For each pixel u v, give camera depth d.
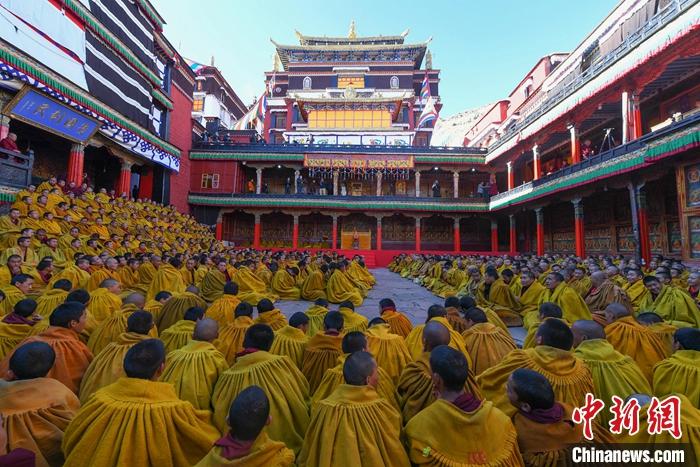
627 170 16.98
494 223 35.12
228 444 2.29
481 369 4.65
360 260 18.69
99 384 3.75
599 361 3.88
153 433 2.68
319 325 6.81
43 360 3.06
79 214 16.89
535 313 8.62
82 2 20.33
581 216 22.64
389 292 16.28
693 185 14.73
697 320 7.48
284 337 5.13
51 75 17.55
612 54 18.48
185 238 24.97
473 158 35.06
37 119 17.92
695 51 15.23
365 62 50.22
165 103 30.34
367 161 35.41
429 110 42.91
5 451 2.46
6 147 15.32
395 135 42.12
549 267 14.41
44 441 2.79
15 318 4.86
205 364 3.92
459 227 36.56
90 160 27.73
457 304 6.74
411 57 52.06
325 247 37.59
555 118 23.47
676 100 20.78
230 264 14.20
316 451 2.68
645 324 5.43
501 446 2.48
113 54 23.30
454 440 2.49
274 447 2.34
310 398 4.12
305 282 13.66
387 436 2.66
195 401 3.65
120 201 21.83
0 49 15.02
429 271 18.23
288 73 51.50
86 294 5.96
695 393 3.46
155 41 28.91
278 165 35.72
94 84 21.39
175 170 31.33
